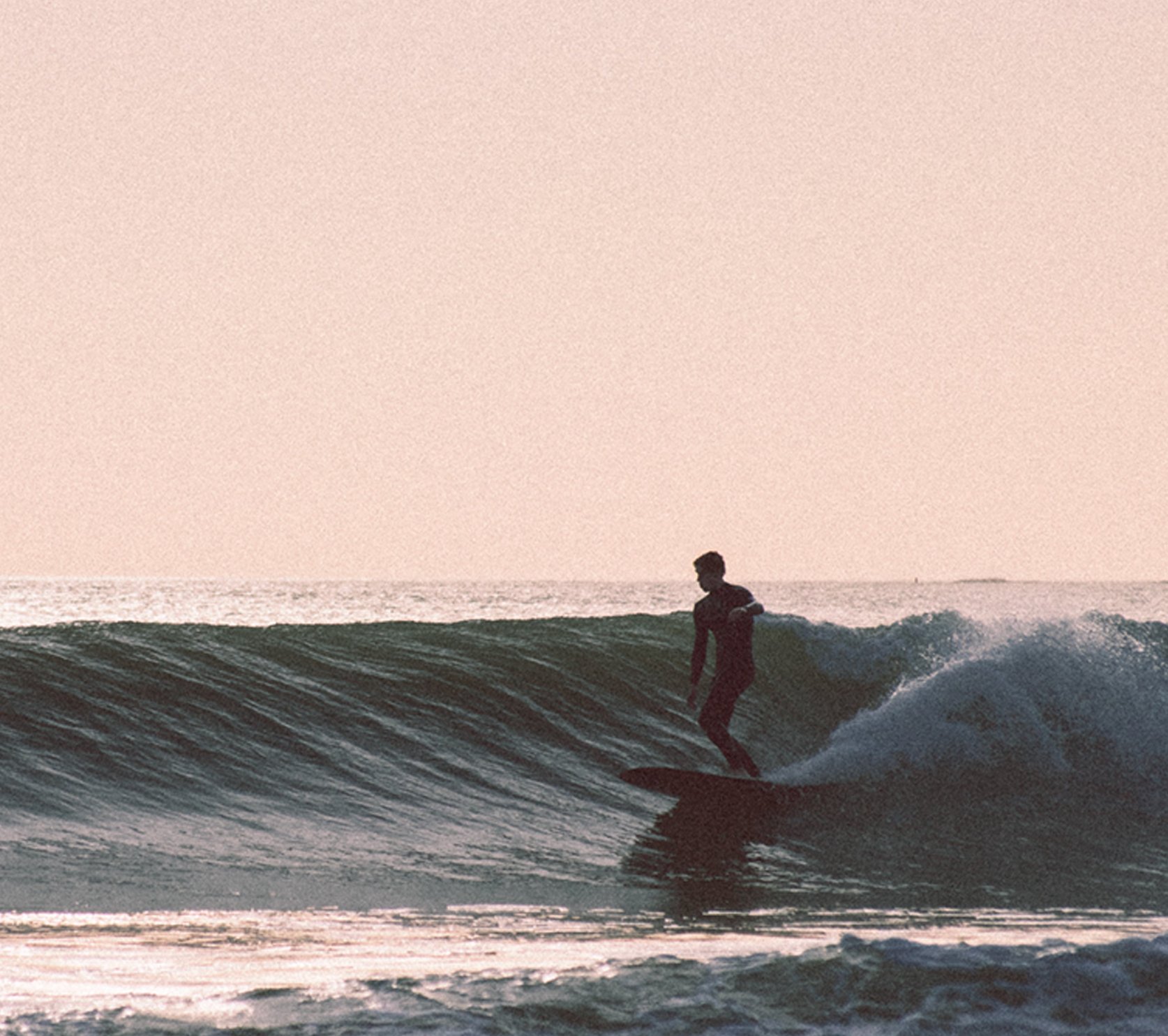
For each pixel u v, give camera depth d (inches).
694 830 309.3
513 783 327.0
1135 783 394.9
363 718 344.2
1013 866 299.4
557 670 419.5
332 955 130.6
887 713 420.8
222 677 345.1
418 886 228.4
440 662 401.4
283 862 234.8
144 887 203.9
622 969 87.3
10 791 249.3
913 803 362.6
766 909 230.2
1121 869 303.3
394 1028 73.5
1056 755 406.6
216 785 279.7
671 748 385.7
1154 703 432.5
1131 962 85.7
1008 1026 76.2
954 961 86.2
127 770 275.4
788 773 376.5
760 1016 77.6
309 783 293.4
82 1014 75.5
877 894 258.8
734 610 359.6
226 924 174.2
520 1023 75.4
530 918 199.2
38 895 191.5
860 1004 79.4
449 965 116.4
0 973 104.7
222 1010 76.9
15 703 293.1
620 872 262.4
